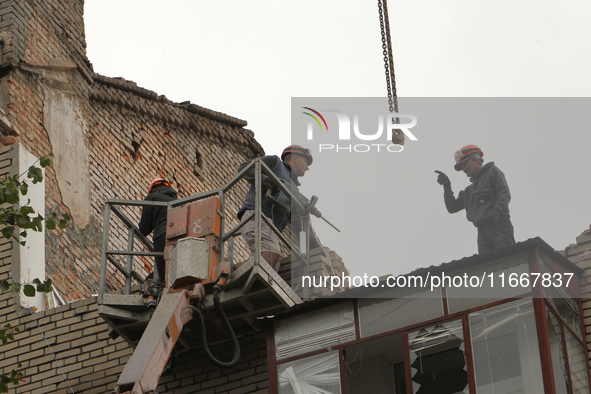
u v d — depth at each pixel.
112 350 14.84
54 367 15.00
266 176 14.12
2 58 20.53
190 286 13.43
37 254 16.88
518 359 11.91
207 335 14.02
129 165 22.38
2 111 19.66
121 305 13.62
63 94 21.39
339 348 12.80
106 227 14.09
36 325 15.40
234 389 13.92
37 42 21.30
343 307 12.98
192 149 24.00
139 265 21.58
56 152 20.67
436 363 12.41
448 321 12.38
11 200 13.23
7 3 21.09
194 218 13.77
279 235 13.66
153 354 12.55
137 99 22.98
